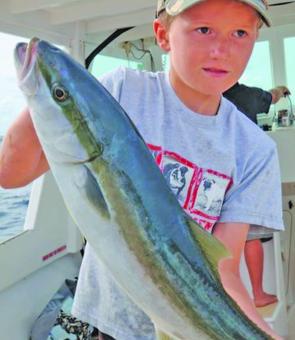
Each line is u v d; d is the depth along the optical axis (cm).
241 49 107
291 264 354
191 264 96
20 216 292
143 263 94
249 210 131
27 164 106
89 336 268
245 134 134
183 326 97
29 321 293
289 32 450
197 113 125
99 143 91
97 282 134
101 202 91
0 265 267
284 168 344
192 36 105
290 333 283
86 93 91
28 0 274
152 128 124
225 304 100
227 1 101
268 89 465
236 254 128
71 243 337
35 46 89
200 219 128
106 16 334
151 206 94
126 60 420
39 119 89
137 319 127
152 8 316
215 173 127
